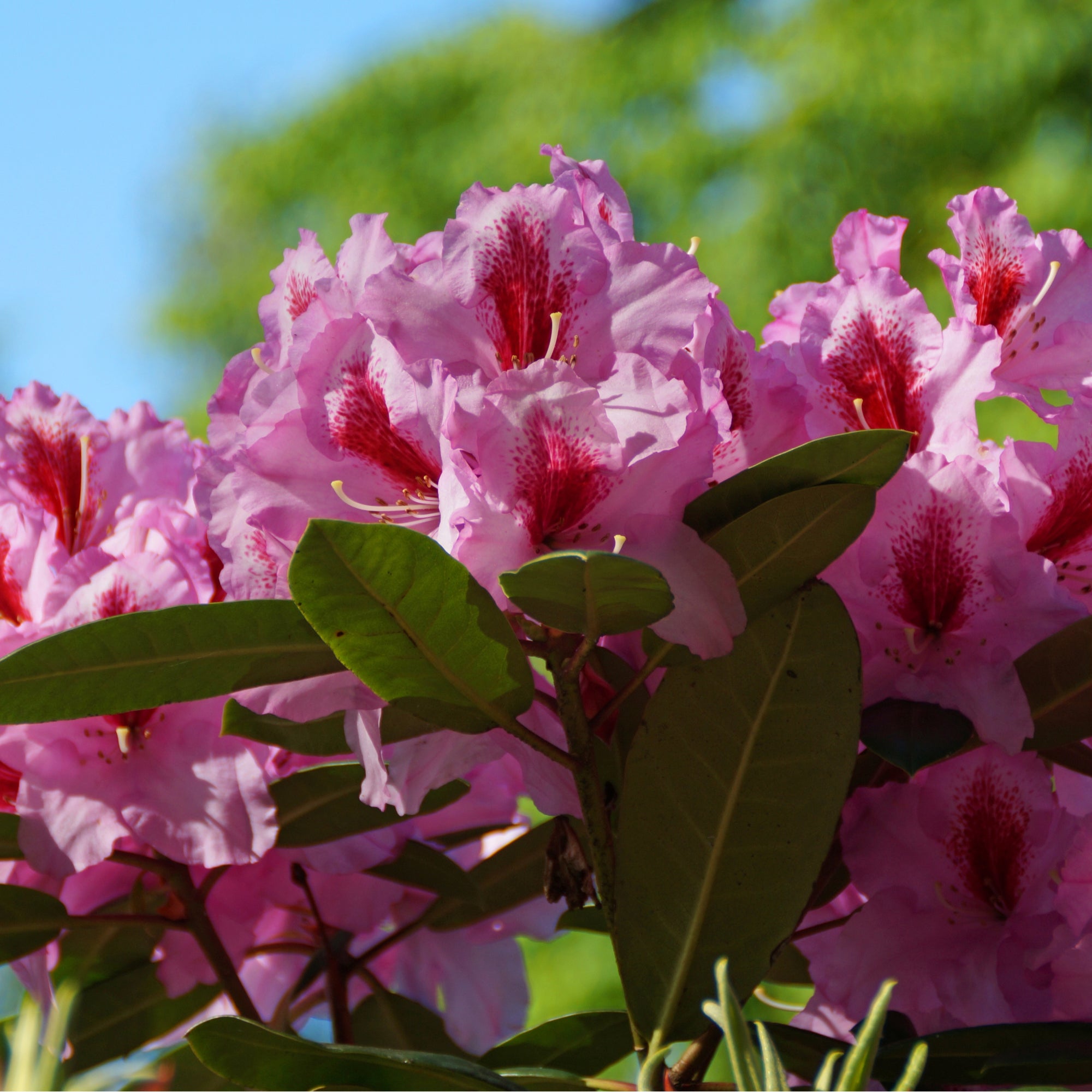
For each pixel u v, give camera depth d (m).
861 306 1.16
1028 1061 1.08
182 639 1.08
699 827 1.11
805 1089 1.11
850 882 1.17
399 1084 1.09
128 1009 1.27
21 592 1.19
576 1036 1.22
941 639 1.13
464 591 1.05
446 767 1.11
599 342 1.09
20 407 1.23
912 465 1.12
